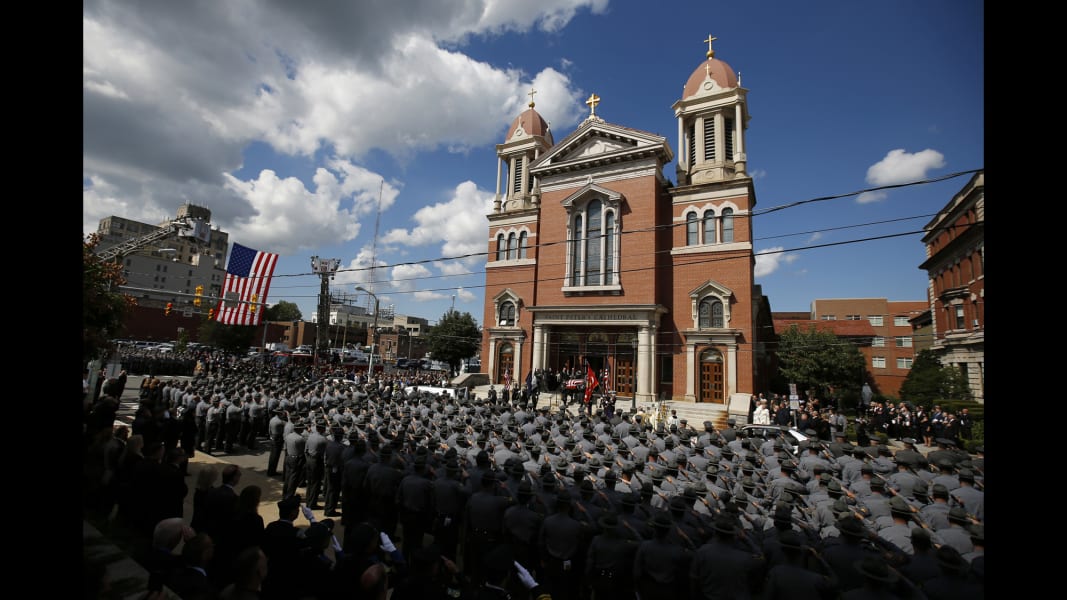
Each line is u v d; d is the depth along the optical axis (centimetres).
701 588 663
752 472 1166
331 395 2453
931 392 3494
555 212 3934
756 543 791
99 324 1617
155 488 808
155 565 499
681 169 3709
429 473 999
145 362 4162
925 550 662
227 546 654
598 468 1162
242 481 1428
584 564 802
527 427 1697
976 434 2180
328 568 574
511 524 810
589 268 3694
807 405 2717
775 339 5028
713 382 3219
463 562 915
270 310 9512
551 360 3747
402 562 616
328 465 1209
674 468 1087
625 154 3597
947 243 3938
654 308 3278
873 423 2556
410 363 7488
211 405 1786
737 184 3344
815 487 1110
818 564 759
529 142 4397
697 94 3703
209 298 2205
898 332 7069
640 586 698
